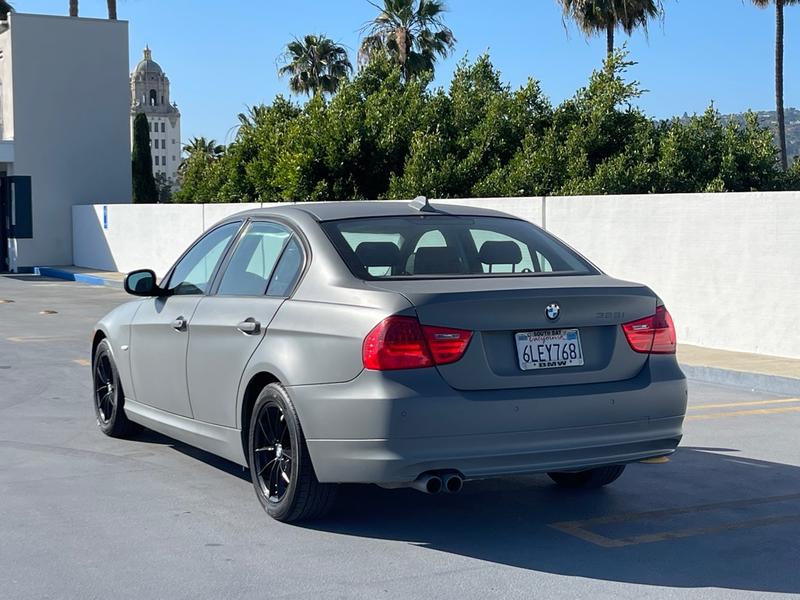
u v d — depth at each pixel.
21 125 31.41
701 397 10.12
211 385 6.16
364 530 5.60
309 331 5.32
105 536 5.46
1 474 6.78
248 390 5.80
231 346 5.93
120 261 28.69
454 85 25.45
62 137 32.03
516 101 23.69
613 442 5.32
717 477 6.83
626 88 22.66
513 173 21.67
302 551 5.23
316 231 5.83
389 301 5.07
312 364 5.27
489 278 5.54
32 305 19.86
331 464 5.18
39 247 31.89
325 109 25.45
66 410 9.06
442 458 4.97
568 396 5.19
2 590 4.66
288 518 5.62
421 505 6.12
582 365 5.32
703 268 13.09
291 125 26.75
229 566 5.00
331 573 4.91
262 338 5.66
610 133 22.52
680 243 13.36
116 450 7.50
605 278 5.83
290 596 4.60
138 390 7.25
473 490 6.48
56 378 10.89
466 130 24.41
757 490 6.50
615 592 4.67
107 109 32.66
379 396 4.94
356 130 24.47
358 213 6.09
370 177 24.89
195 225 24.64
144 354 7.05
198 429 6.43
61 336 14.76
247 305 5.93
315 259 5.66
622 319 5.45
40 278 28.94
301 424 5.32
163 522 5.72
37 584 4.75
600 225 14.45
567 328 5.31
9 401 9.52
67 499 6.18
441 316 5.05
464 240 6.02
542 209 15.34
